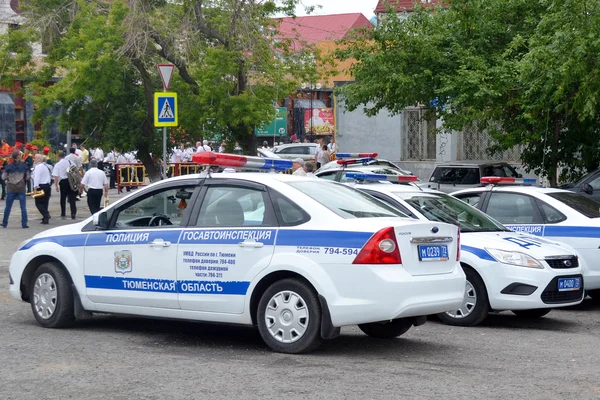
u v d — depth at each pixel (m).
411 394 6.61
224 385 6.88
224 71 23.38
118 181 31.92
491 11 18.55
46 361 7.78
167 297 8.54
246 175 8.53
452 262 8.30
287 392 6.65
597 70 15.29
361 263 7.63
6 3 33.84
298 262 7.85
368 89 18.69
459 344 8.94
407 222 7.96
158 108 17.84
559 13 15.50
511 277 9.91
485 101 17.56
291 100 48.56
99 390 6.72
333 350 8.39
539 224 11.77
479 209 12.30
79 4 25.31
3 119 42.88
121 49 23.81
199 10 23.75
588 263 11.35
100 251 8.98
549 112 17.23
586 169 19.42
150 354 8.13
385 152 30.23
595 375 7.42
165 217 8.89
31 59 27.56
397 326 8.92
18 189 21.70
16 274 9.59
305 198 8.14
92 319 10.12
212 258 8.30
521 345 8.95
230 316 8.24
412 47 18.52
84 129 27.16
